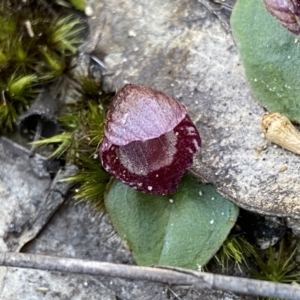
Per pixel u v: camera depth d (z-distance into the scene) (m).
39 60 0.13
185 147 0.12
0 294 0.12
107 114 0.11
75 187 0.12
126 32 0.13
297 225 0.12
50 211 0.12
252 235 0.12
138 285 0.12
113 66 0.13
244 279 0.11
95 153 0.12
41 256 0.11
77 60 0.13
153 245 0.12
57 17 0.13
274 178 0.12
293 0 0.11
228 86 0.12
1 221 0.12
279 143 0.12
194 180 0.12
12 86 0.12
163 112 0.11
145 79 0.12
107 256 0.12
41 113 0.12
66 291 0.12
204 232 0.12
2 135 0.13
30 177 0.13
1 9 0.13
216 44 0.12
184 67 0.12
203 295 0.12
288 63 0.12
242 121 0.12
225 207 0.12
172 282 0.11
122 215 0.12
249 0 0.12
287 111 0.12
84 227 0.12
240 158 0.12
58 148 0.12
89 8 0.13
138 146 0.12
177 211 0.12
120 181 0.12
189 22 0.13
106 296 0.12
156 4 0.13
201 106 0.12
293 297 0.11
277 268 0.12
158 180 0.12
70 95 0.13
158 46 0.13
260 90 0.12
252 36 0.12
